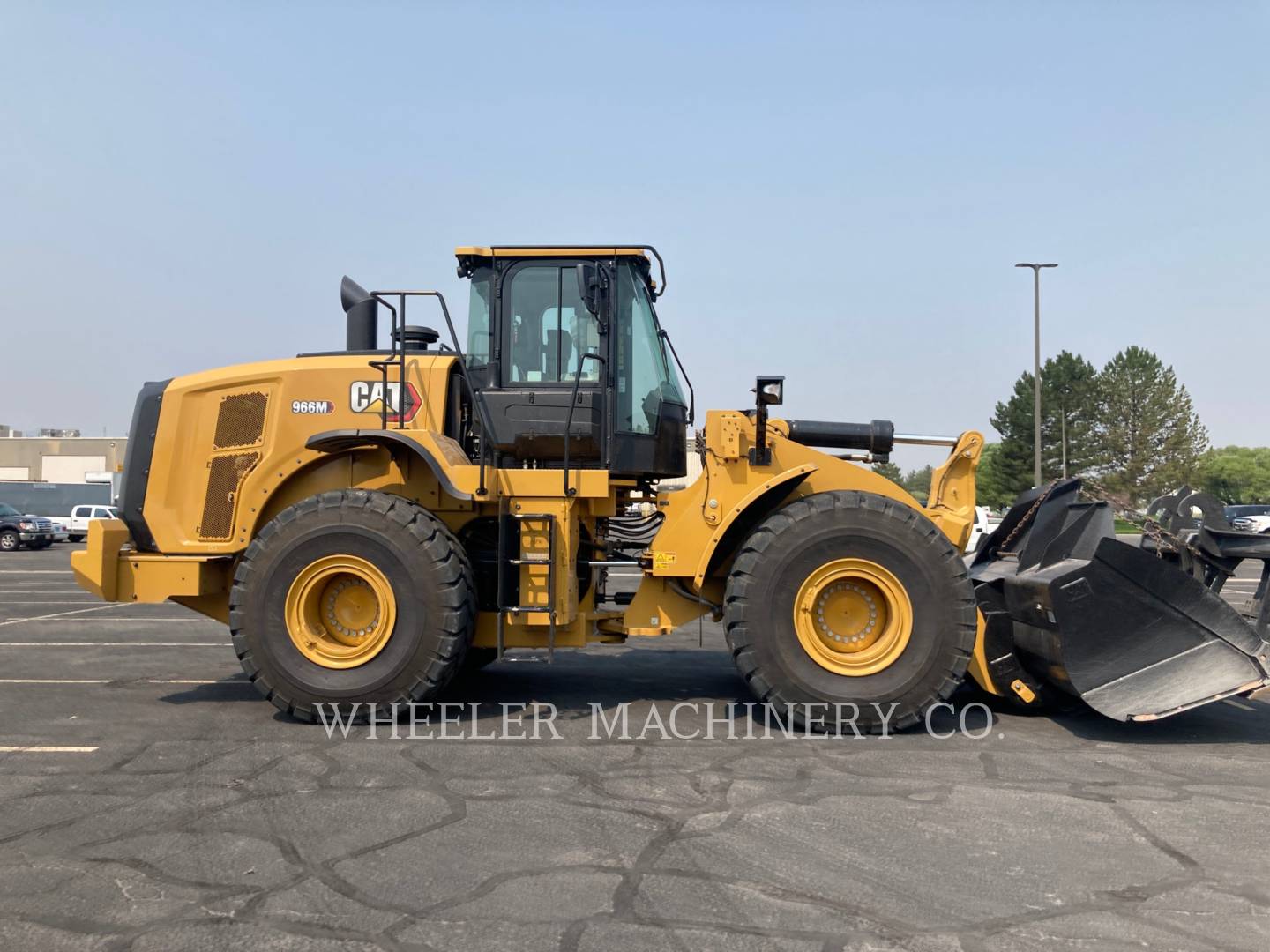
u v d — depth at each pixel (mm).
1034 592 5469
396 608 5605
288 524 5723
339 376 6430
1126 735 5480
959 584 5508
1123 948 2889
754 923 3055
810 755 5020
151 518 6453
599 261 6262
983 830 3875
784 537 5574
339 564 5680
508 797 4301
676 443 6484
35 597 15375
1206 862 3549
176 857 3609
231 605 5750
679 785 4488
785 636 5523
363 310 6898
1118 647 5270
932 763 4863
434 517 5828
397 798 4293
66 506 41562
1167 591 5262
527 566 5801
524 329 6242
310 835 3836
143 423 6551
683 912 3131
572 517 5902
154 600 6285
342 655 5715
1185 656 5250
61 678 7453
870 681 5484
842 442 6613
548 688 7023
